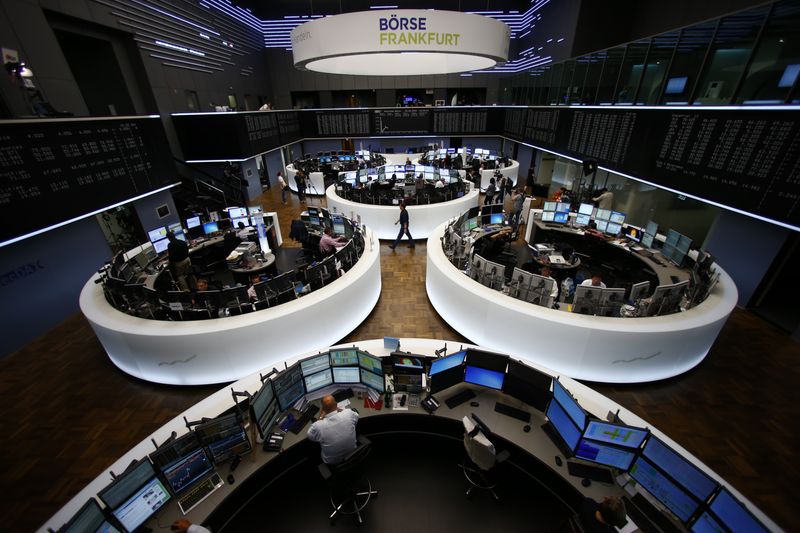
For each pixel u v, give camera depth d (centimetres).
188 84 1149
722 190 529
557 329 439
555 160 1317
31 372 502
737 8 754
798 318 563
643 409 421
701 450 372
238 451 293
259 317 452
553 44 1363
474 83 1936
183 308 454
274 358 475
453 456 367
